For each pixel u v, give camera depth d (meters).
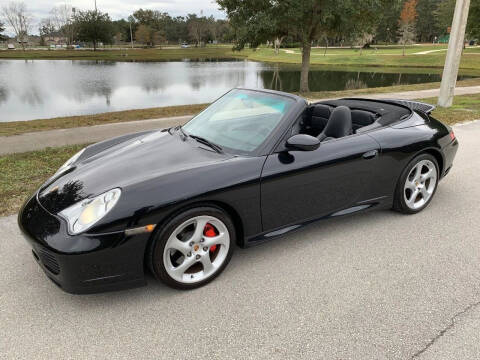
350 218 3.89
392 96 13.96
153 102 19.25
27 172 5.11
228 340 2.29
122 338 2.30
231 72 42.66
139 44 166.88
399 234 3.56
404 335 2.33
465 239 3.48
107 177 2.75
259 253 3.23
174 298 2.67
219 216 2.71
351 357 2.16
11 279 2.86
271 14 15.76
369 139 3.47
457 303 2.62
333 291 2.75
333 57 69.69
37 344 2.25
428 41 130.38
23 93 23.62
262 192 2.86
